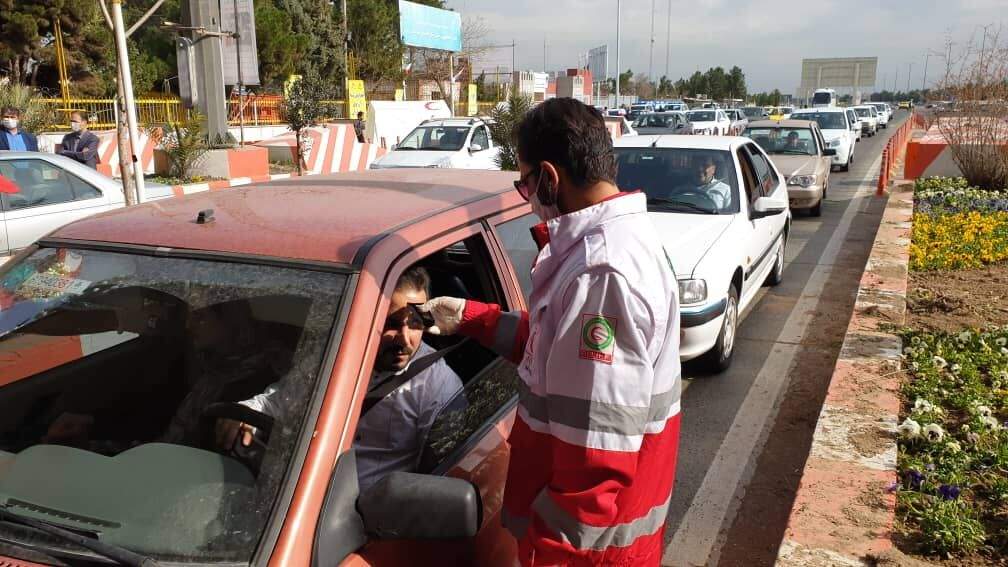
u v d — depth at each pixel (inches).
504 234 102.6
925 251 339.6
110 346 83.8
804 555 111.3
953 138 553.0
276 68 1323.8
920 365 188.7
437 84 1630.2
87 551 61.9
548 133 66.2
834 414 159.5
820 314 287.6
